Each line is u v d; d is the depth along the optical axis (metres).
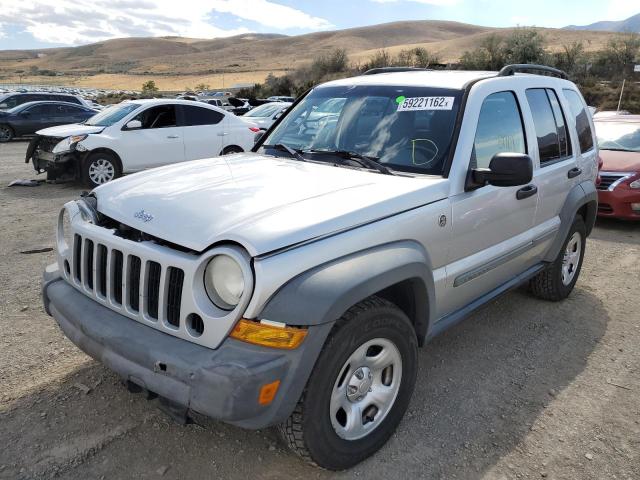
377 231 2.80
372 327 2.72
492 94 3.84
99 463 2.85
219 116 12.01
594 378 3.91
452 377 3.84
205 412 2.35
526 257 4.36
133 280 2.71
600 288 5.77
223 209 2.73
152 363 2.48
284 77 64.62
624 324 4.85
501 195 3.73
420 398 3.56
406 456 3.00
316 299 2.43
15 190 10.45
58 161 10.45
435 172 3.36
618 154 8.95
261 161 3.69
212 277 2.48
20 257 6.14
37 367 3.76
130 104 11.56
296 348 2.40
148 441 3.03
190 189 3.04
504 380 3.83
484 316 4.92
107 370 3.73
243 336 2.39
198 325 2.50
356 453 2.84
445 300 3.44
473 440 3.16
